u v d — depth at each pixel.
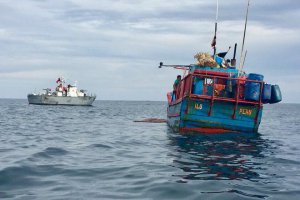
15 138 18.19
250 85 17.42
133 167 10.16
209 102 17.62
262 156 12.63
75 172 9.41
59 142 16.45
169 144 15.53
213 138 16.97
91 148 14.37
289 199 7.08
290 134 23.69
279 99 18.25
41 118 37.81
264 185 8.24
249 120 17.58
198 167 10.27
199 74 17.77
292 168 10.55
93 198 7.00
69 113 50.94
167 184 8.02
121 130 23.91
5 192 7.39
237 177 9.04
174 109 21.50
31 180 8.42
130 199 6.95
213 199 6.96
